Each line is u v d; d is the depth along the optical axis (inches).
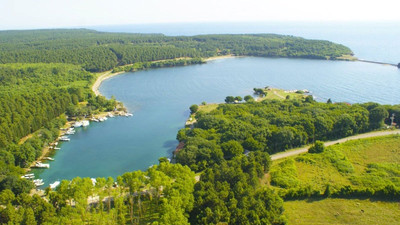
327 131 7790.4
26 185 5718.5
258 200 4559.5
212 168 5629.9
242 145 7175.2
